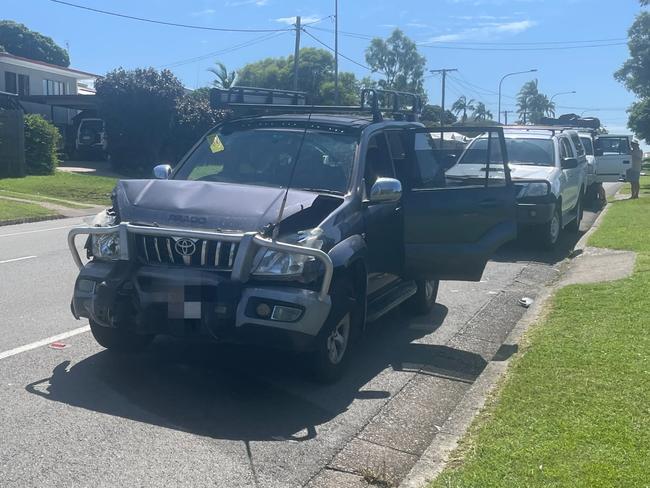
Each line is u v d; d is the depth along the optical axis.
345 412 5.80
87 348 7.09
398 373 6.82
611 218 16.77
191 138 35.47
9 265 11.78
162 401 5.82
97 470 4.62
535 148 14.95
